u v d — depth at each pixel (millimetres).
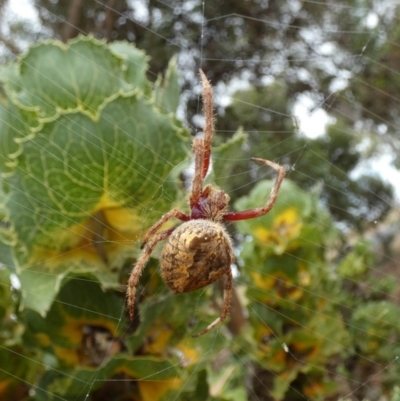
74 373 74
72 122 73
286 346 114
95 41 83
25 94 82
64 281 77
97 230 79
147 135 75
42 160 73
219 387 111
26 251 75
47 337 82
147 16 309
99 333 83
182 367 83
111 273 78
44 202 74
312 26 348
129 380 77
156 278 89
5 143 80
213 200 103
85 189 75
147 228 88
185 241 85
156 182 77
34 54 82
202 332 86
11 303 87
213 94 105
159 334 83
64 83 82
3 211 79
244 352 119
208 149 104
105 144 74
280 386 112
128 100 74
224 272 90
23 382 84
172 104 94
